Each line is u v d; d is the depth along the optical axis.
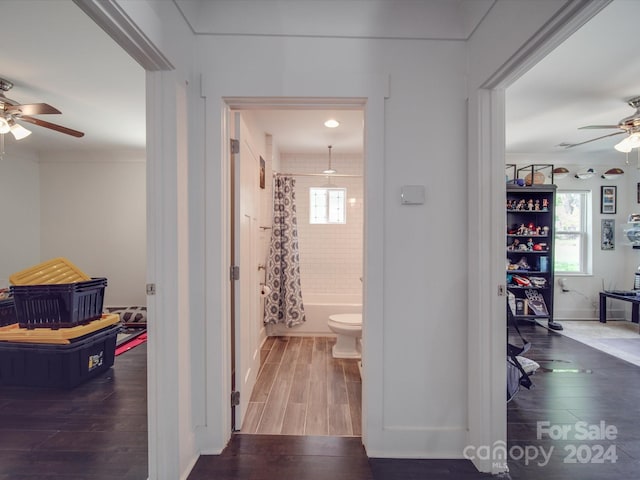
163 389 1.49
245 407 2.11
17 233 4.32
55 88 2.60
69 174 4.60
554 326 4.21
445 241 1.76
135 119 3.28
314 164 4.52
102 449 1.79
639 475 1.60
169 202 1.50
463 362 1.76
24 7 1.64
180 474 1.53
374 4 1.72
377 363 1.74
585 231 4.78
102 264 4.64
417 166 1.75
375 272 1.74
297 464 1.66
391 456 1.74
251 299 2.37
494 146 1.63
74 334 2.55
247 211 2.20
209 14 1.71
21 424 2.04
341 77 1.73
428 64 1.74
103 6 1.06
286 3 1.71
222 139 1.75
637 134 2.84
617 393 2.46
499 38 1.45
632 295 4.33
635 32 1.88
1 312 2.92
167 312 1.49
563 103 2.91
